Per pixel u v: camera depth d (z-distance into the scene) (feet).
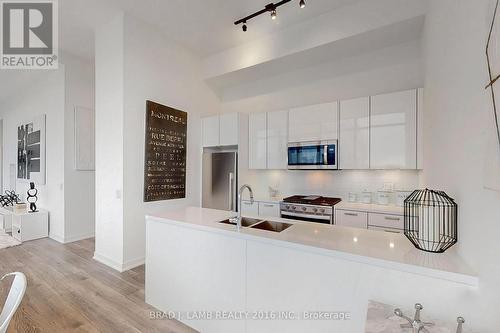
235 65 13.23
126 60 10.25
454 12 4.56
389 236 5.46
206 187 13.87
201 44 12.98
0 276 9.72
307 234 5.63
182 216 7.64
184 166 13.07
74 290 8.57
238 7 9.93
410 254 4.30
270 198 13.01
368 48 10.87
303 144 11.74
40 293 8.37
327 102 12.28
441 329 3.32
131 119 10.45
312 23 10.68
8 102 20.94
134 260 10.59
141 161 10.87
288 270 5.09
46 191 15.46
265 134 13.07
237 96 15.53
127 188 10.32
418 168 9.05
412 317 3.71
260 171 14.66
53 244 13.60
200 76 14.35
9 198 18.12
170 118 12.17
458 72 4.25
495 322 2.99
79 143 14.24
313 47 10.69
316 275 4.75
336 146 10.80
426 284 3.72
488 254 3.12
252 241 5.59
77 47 13.02
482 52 3.22
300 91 13.21
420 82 10.11
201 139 14.32
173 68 12.51
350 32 9.72
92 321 6.88
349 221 9.91
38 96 16.37
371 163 10.02
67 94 13.74
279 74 13.89
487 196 3.13
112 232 10.62
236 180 13.03
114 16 10.35
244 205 12.94
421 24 8.91
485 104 3.07
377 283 4.13
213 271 6.25
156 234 7.53
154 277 7.55
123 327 6.65
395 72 10.66
